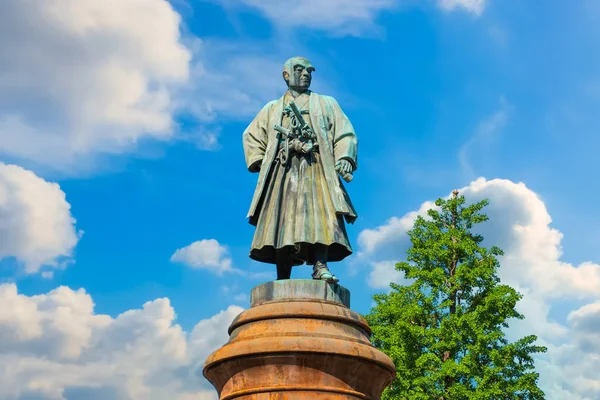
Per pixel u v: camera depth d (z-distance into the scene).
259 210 13.13
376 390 11.78
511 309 33.81
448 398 32.09
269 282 12.16
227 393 11.52
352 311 12.03
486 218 37.50
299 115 12.96
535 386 32.03
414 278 36.25
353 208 13.05
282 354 11.03
